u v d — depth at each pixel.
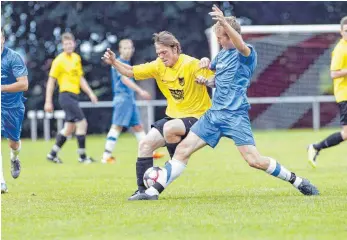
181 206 23.05
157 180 24.95
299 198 24.61
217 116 24.70
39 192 28.06
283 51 68.06
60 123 66.44
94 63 69.69
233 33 23.91
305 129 68.62
